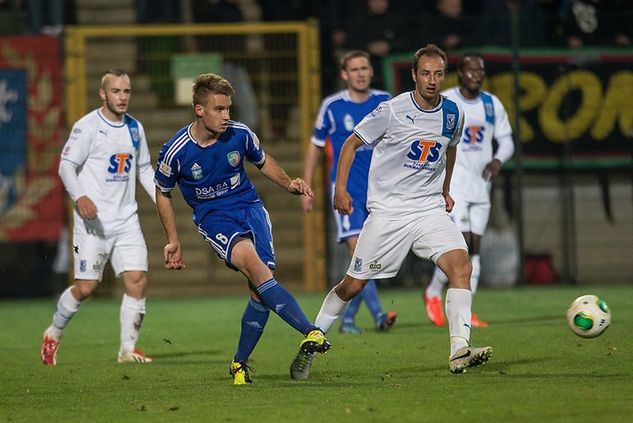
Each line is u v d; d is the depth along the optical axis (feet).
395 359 98.78
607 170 181.27
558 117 180.65
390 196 89.20
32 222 179.11
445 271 87.51
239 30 183.52
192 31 184.14
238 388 82.94
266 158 86.17
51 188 179.42
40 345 122.93
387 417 68.08
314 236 183.62
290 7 196.24
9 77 178.50
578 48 180.34
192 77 184.34
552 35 180.34
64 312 105.19
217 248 83.97
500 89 179.32
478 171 128.16
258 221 85.30
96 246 105.70
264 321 85.56
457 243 87.56
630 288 173.68
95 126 105.50
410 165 88.07
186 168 83.71
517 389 77.46
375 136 87.81
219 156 83.56
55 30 193.57
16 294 183.21
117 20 200.44
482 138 127.75
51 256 183.52
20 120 178.81
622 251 182.19
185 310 159.12
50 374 97.25
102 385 88.99
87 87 193.67
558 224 181.68
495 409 69.56
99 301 180.14
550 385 79.15
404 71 180.75
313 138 126.72
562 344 105.70
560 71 180.14
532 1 186.09
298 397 77.20
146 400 78.79
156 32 183.73
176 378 91.40
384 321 123.13
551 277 181.98
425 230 88.33
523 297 161.58
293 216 188.96
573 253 181.68
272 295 81.61
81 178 106.22
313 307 156.66
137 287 106.32
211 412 72.28
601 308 89.04
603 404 70.38
